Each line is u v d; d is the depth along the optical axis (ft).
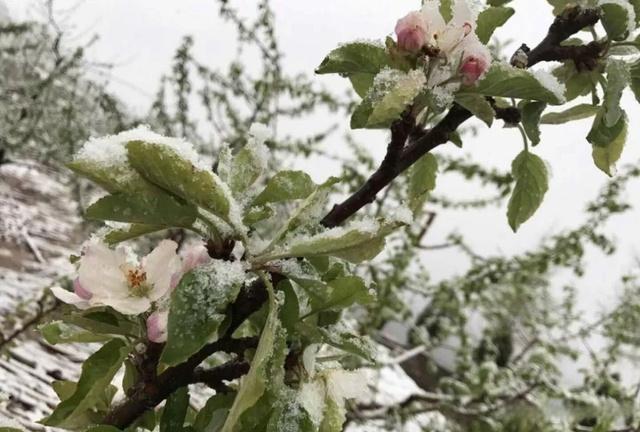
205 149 5.91
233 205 1.26
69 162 1.20
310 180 1.35
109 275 1.30
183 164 1.20
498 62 1.40
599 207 5.52
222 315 1.23
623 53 1.56
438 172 1.69
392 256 5.79
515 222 1.70
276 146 5.71
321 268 1.35
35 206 8.56
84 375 1.28
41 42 7.63
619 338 6.01
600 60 1.54
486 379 6.13
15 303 4.47
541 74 1.42
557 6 1.63
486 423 5.98
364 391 1.35
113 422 1.33
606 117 1.52
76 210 7.76
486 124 1.41
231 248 1.30
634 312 6.01
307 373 1.31
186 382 1.34
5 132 7.02
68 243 7.47
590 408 5.45
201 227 1.30
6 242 6.51
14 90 7.30
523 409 5.82
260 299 1.31
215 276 1.24
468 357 7.02
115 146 1.21
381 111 1.35
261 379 1.17
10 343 3.55
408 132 1.38
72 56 6.84
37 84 7.22
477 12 1.47
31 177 9.97
